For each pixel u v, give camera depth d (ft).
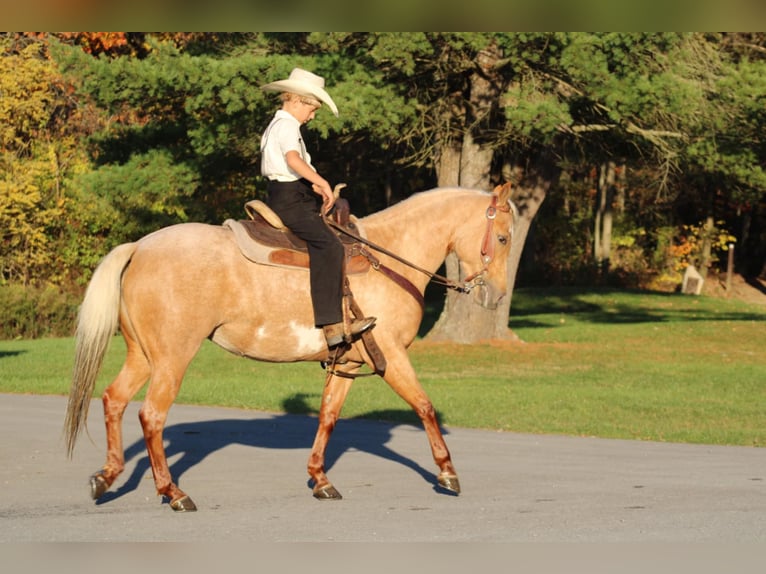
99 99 73.97
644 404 51.26
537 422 44.57
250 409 48.78
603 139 82.38
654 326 101.30
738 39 88.22
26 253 117.60
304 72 27.37
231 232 26.43
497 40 66.33
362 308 26.91
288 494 27.91
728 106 72.43
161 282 25.39
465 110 81.00
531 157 86.17
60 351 82.38
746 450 37.22
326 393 27.96
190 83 69.62
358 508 26.03
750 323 105.29
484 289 29.04
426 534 23.03
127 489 28.50
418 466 32.78
